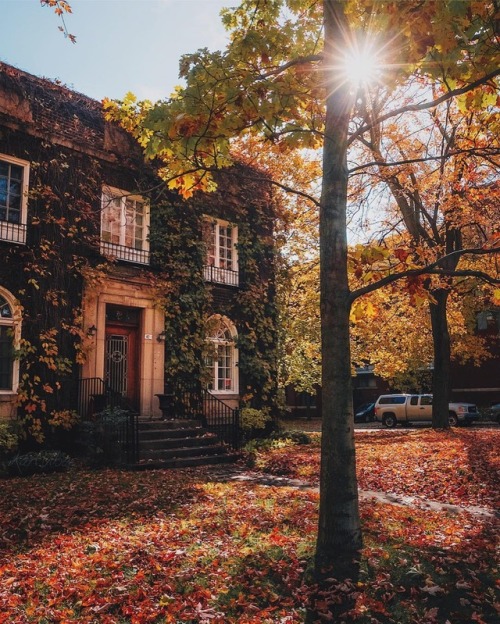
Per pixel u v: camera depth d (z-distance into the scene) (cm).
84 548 586
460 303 2444
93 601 456
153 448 1218
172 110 572
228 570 514
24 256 1218
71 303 1284
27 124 1246
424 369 3400
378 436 1753
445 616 434
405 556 537
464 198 1466
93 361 1305
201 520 688
